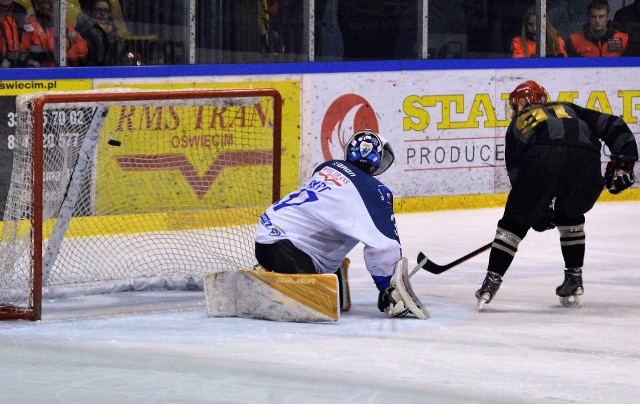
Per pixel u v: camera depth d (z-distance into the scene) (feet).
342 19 56.90
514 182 34.14
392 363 27.55
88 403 24.18
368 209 32.48
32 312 32.58
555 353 28.76
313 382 25.80
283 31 55.77
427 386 25.48
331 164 33.45
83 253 41.37
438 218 55.11
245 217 45.01
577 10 61.67
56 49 50.06
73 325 32.14
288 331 31.22
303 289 32.24
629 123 62.23
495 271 34.30
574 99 61.00
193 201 47.29
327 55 56.90
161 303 35.83
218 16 54.03
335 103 55.42
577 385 25.61
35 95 33.14
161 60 53.06
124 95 34.40
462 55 59.67
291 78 54.08
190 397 24.61
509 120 59.36
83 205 44.32
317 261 33.12
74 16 50.52
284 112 54.03
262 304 32.71
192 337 30.42
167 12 52.85
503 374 26.58
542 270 42.24
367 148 33.45
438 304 35.58
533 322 32.78
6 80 47.21
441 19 58.95
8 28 48.80
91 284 37.17
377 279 32.99
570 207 34.30
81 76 49.16
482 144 58.80
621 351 29.07
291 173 54.54
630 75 62.18
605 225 52.85
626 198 61.26
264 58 55.52
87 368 27.09
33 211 32.53
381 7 57.62
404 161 56.80
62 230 36.63
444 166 57.88
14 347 29.30
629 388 25.39
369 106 56.18
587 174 33.88
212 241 40.88
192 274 38.40
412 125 57.00
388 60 57.11
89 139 36.70
